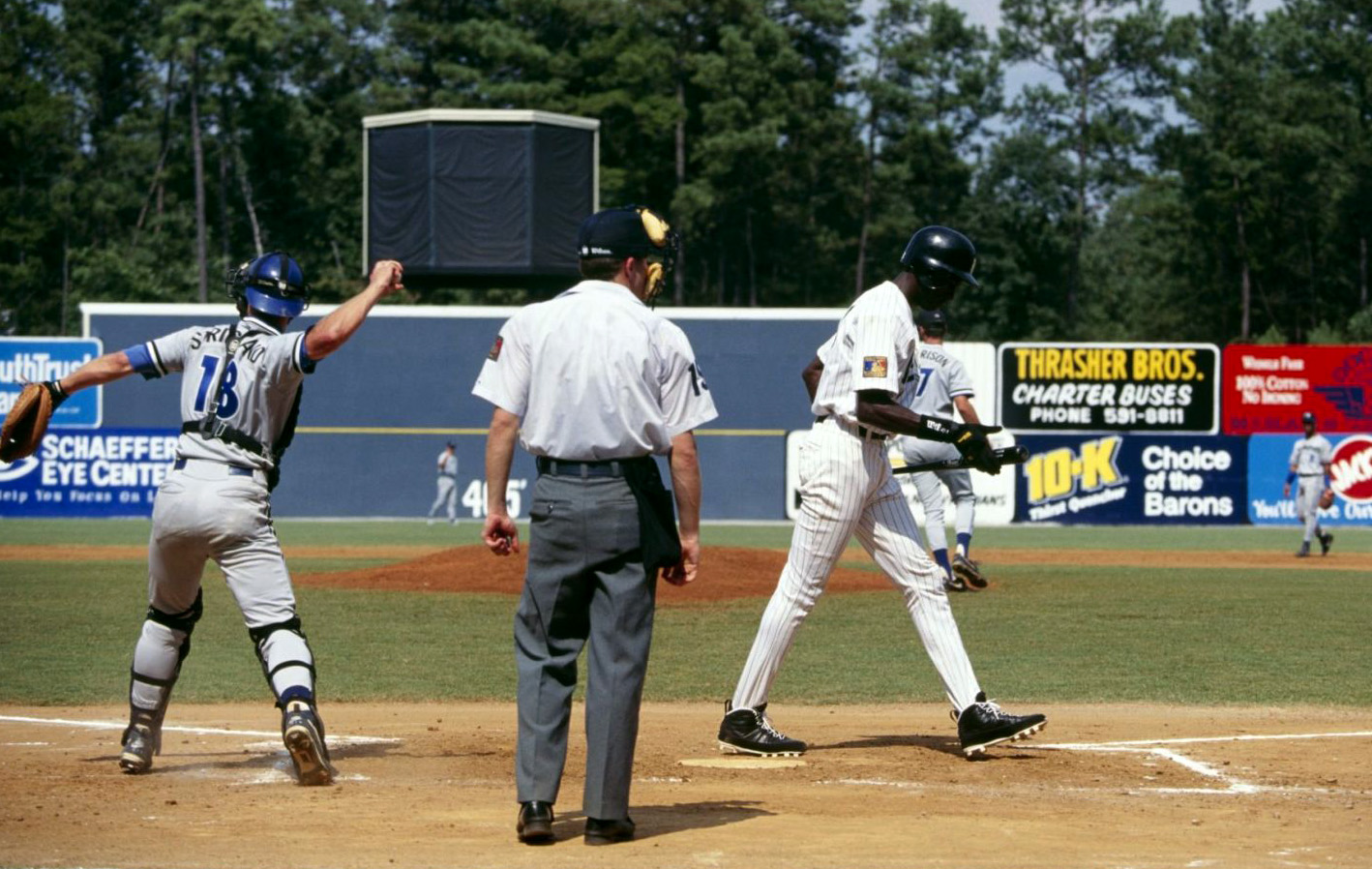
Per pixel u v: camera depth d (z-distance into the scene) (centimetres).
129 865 1814
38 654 4284
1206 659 4247
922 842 1967
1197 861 1875
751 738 2667
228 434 2370
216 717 3209
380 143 12262
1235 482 12081
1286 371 12081
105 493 11869
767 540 9688
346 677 3862
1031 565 7881
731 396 11912
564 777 2456
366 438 12006
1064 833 2039
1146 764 2628
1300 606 5744
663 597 5809
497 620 5150
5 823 2058
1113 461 12081
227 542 2361
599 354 1950
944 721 3219
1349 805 2270
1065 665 4112
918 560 2669
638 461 1975
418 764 2577
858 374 2553
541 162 12119
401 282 2409
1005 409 12069
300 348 2344
